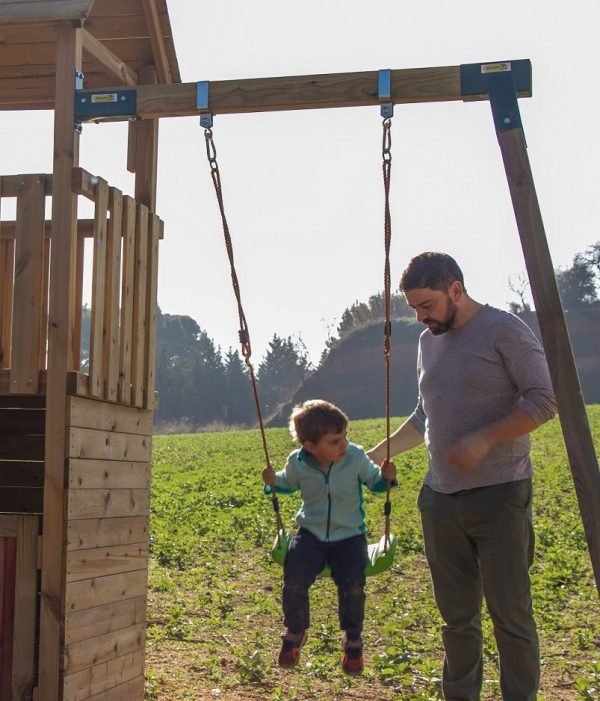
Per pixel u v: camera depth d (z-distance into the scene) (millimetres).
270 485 5668
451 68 5672
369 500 19484
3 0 5828
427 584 11867
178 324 159625
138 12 6871
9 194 5777
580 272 92812
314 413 5457
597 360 83750
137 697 6234
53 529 5391
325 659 8016
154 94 5875
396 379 83312
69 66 5828
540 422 5027
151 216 6488
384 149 5746
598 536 5184
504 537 5160
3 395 5699
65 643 5328
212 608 10297
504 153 5578
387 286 5625
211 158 5918
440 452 5363
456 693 5414
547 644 8906
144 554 6379
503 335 5227
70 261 5570
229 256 5879
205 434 53969
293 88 5816
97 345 5699
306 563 5473
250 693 7078
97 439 5746
